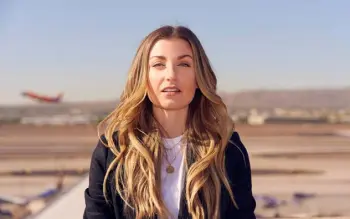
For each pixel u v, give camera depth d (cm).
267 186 3262
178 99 258
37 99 16262
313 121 15900
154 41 260
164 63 258
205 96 272
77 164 4875
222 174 254
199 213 243
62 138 9112
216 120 272
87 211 262
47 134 10475
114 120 268
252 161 4947
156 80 258
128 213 249
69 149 6631
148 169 247
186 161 256
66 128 13062
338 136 9056
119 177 253
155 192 244
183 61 259
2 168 4600
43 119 17200
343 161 4938
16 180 3806
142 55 263
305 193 2923
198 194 249
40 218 414
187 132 265
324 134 9669
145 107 273
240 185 267
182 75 257
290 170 4194
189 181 246
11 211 2511
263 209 2270
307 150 6128
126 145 259
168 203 252
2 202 2761
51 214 426
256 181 3525
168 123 270
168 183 256
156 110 270
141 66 263
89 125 14388
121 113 265
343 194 2900
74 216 414
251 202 269
